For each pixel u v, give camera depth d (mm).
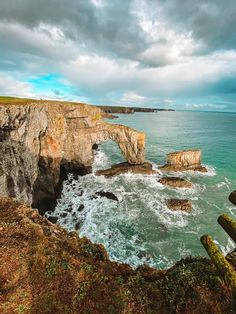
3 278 8898
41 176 29000
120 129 41688
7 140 21406
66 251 10703
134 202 28672
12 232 11289
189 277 9070
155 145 67812
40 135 29094
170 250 20078
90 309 8148
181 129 111688
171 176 38438
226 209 27562
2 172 20328
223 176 39281
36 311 7930
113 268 10719
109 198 29500
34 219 13508
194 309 7973
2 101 29109
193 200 29734
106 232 22312
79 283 8945
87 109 40281
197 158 41844
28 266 9422
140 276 9711
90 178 37031
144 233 22297
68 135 37000
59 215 25562
